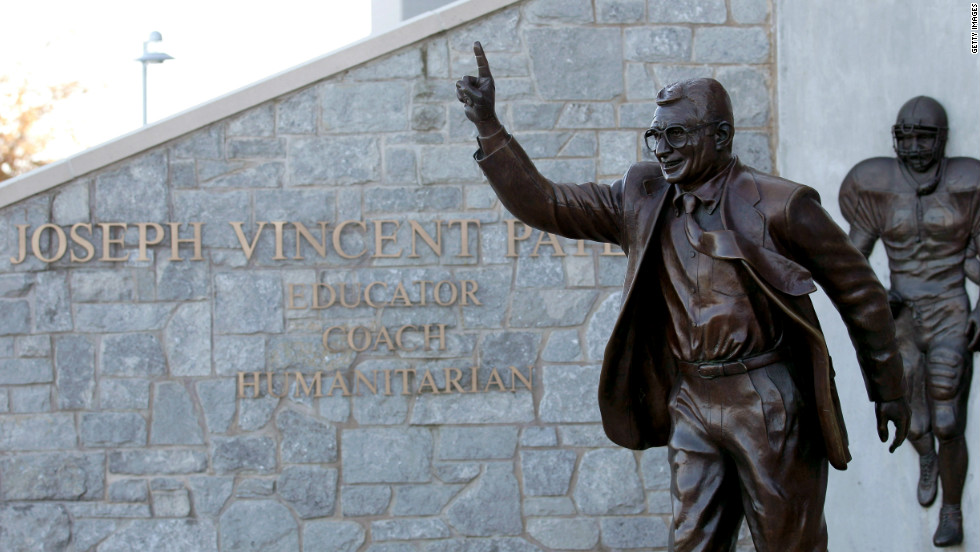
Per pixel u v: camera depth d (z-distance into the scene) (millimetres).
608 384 4297
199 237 8180
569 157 8367
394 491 8164
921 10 7461
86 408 8109
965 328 7160
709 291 4066
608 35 8414
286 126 8266
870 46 7746
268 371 8172
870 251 7609
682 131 4008
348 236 8242
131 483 8102
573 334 8258
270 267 8211
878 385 4254
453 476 8180
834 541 8008
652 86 8414
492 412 8219
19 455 8078
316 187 8250
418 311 8234
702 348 4109
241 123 8250
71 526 8078
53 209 8156
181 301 8164
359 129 8281
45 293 8133
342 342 8195
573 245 8281
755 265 3949
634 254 4188
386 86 8305
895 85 7602
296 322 8203
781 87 8352
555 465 8203
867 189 7543
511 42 8375
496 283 8258
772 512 4031
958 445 7176
